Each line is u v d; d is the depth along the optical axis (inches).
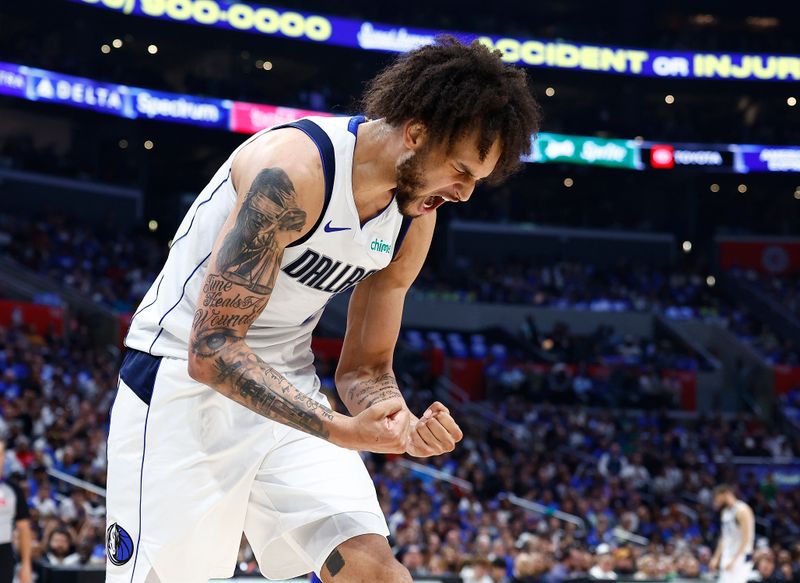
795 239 1523.1
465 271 1379.2
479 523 623.8
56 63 1168.2
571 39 1480.1
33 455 538.9
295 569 120.6
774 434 1101.7
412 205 108.9
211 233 112.8
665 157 1444.4
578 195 1563.7
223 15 1220.5
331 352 1072.2
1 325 889.5
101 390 768.3
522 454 871.7
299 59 1314.0
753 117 1605.6
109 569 116.5
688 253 1547.7
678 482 895.7
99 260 1120.2
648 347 1253.7
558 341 1234.6
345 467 118.6
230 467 113.3
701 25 1630.2
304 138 106.6
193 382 112.3
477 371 1133.7
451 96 100.2
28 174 1205.1
